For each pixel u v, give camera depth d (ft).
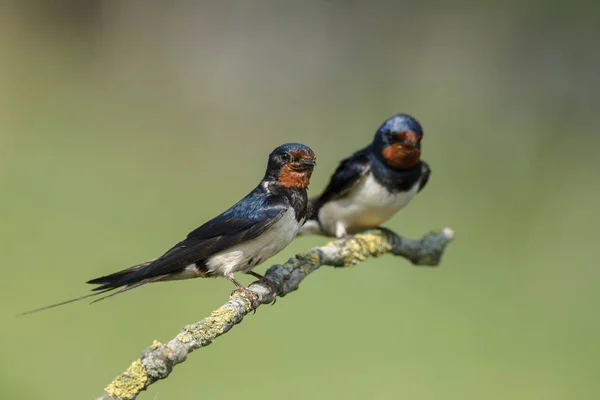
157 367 14.11
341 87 61.52
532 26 60.44
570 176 50.29
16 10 65.10
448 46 62.13
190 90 61.87
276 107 59.98
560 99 57.88
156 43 66.18
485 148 53.47
